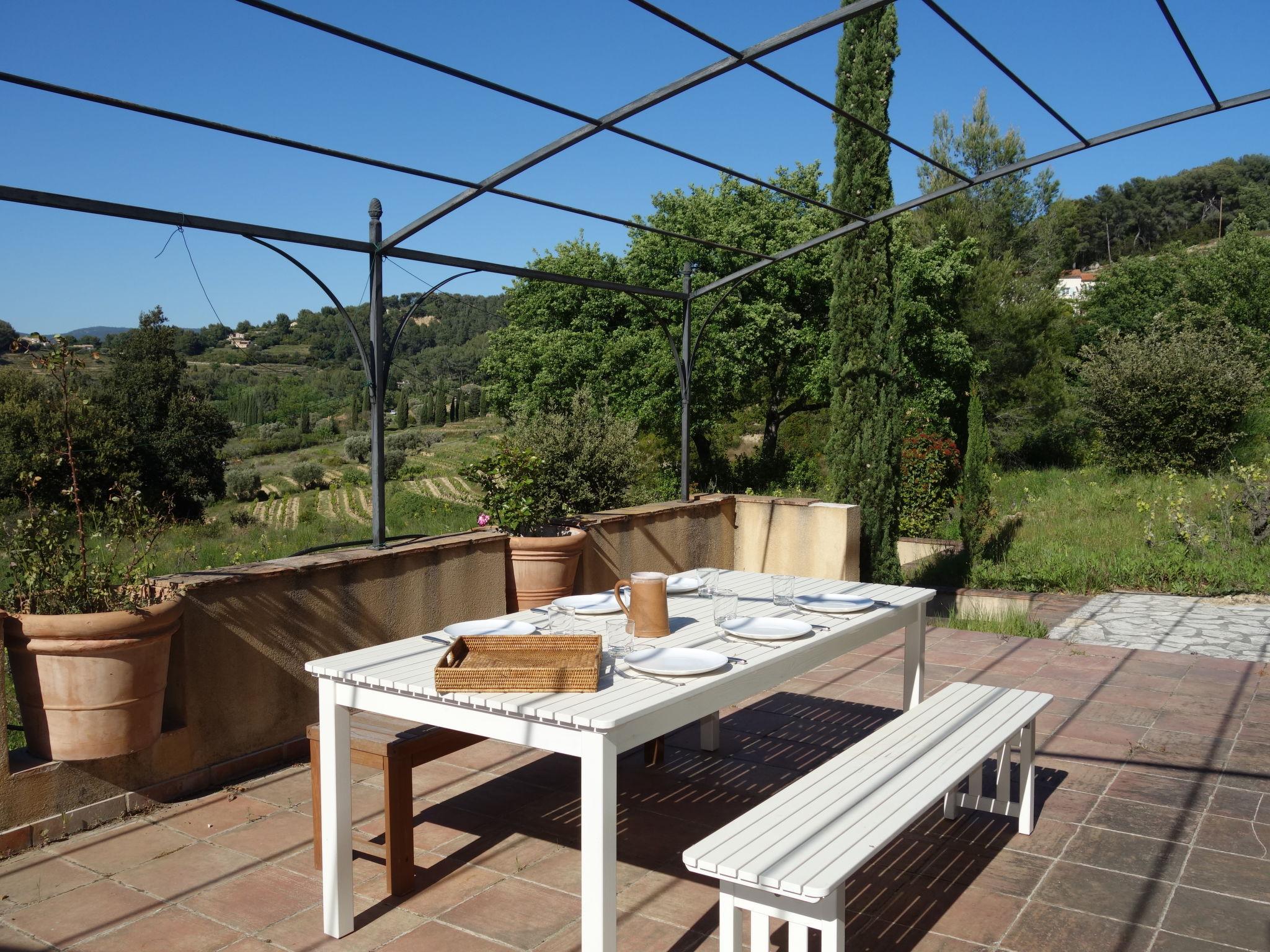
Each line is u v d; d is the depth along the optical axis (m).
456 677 2.72
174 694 4.02
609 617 3.72
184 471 30.36
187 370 32.69
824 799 2.70
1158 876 3.32
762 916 2.37
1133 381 15.82
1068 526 11.53
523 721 2.62
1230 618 7.80
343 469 41.12
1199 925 2.97
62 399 4.03
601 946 2.47
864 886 3.27
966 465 10.38
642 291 6.65
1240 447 15.59
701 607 4.00
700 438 21.58
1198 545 9.75
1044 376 21.08
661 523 7.11
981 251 22.56
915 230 23.52
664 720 2.68
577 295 22.05
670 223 21.33
